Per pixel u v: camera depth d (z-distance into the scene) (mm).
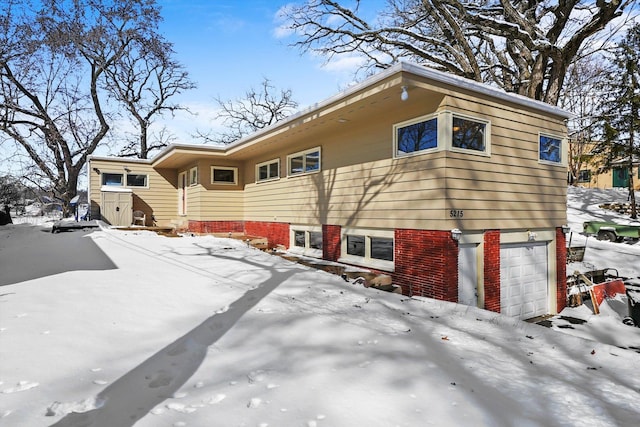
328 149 10625
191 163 16281
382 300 5508
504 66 18438
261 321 4293
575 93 27766
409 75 6602
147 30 26094
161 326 4066
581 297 9789
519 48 16391
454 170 7254
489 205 7820
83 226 15547
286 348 3523
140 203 18047
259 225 14461
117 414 2395
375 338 3807
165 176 18594
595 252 14688
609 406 2570
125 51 27281
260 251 9828
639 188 28766
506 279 8344
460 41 16266
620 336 7746
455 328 4359
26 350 3240
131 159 17797
